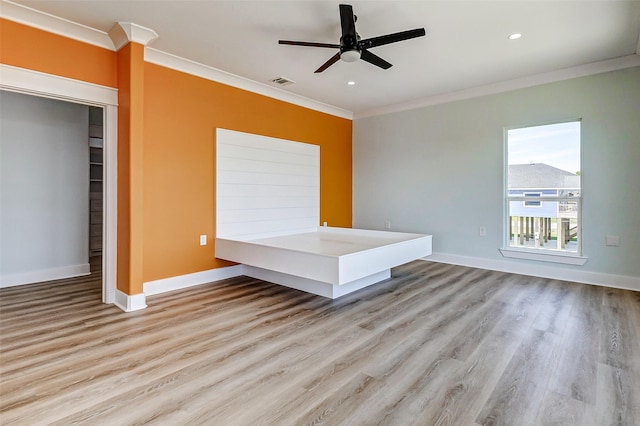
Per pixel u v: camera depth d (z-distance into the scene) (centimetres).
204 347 240
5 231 398
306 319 294
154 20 293
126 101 317
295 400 179
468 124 492
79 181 459
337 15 285
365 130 612
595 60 380
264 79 438
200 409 171
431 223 536
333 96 514
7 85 272
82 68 309
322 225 570
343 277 311
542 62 384
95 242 595
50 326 276
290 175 510
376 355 229
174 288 382
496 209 473
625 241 382
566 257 419
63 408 171
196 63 385
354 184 631
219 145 418
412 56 366
